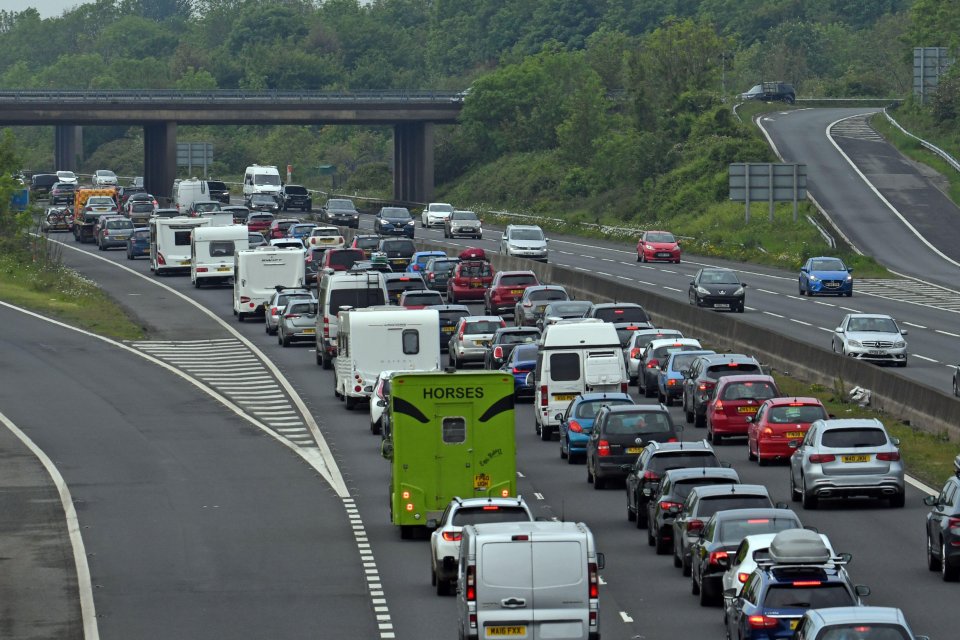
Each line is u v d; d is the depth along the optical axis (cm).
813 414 12950
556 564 6975
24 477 13500
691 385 15425
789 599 6788
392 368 16638
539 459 13988
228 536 10981
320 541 10731
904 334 18650
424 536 10806
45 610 8894
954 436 13925
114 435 15575
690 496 9394
